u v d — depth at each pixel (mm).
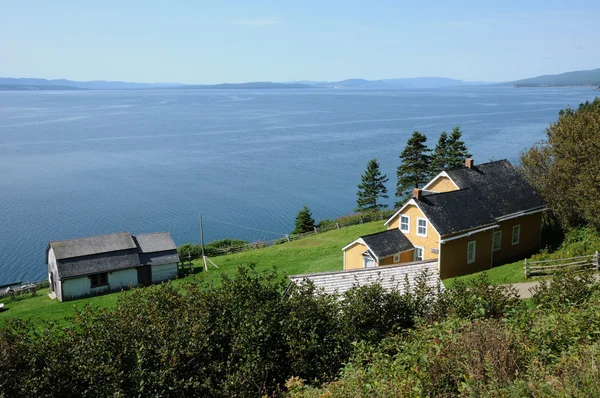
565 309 14891
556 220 44625
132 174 114375
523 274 31922
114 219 80250
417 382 10406
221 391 13438
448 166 65812
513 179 43375
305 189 98500
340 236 56188
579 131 39562
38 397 12391
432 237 35406
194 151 147750
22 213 83062
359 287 16938
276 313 15164
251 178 109125
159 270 49969
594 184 36188
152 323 14250
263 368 14062
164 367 13023
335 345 15148
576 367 9500
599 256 31406
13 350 12938
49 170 118562
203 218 81062
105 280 47719
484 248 37969
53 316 39094
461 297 15781
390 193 97188
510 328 12039
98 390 12547
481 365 10062
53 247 46969
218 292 15906
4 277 58625
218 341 14578
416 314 16250
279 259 49125
